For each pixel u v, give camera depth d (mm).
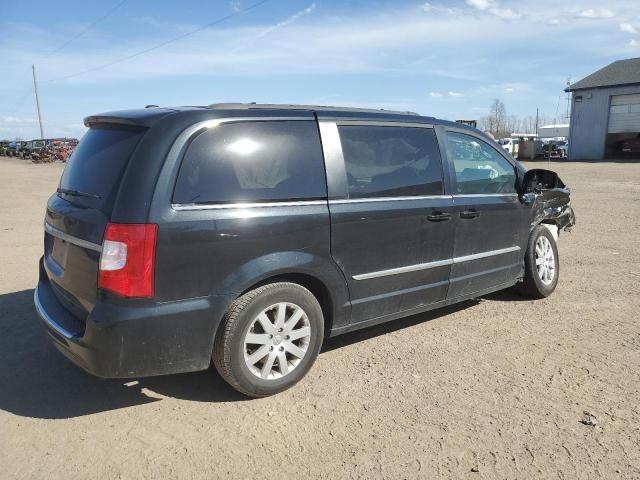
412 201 4340
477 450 3080
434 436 3215
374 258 4109
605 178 23547
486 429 3289
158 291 3166
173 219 3191
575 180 22531
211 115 3467
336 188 3898
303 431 3273
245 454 3045
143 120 3422
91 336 3102
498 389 3787
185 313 3254
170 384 3877
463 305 5641
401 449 3090
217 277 3350
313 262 3738
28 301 5598
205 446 3119
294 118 3818
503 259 5258
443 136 4750
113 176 3346
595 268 7094
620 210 12875
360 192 4039
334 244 3852
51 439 3178
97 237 3182
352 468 2924
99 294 3143
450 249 4672
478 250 4961
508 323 5086
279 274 3619
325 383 3879
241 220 3416
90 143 3863
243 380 3521
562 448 3098
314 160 3836
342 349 4484
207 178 3365
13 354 4328
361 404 3584
